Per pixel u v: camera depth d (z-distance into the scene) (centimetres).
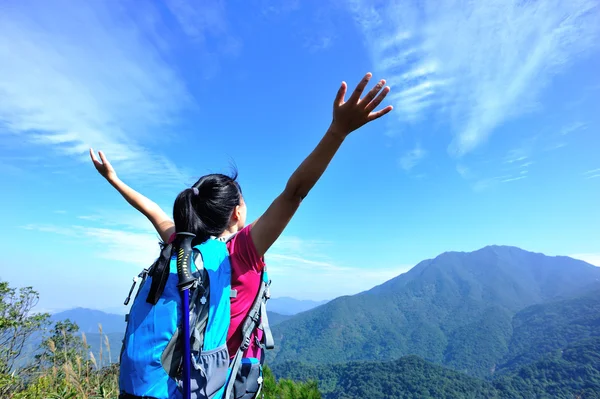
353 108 120
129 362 118
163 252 133
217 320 126
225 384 129
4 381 381
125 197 208
